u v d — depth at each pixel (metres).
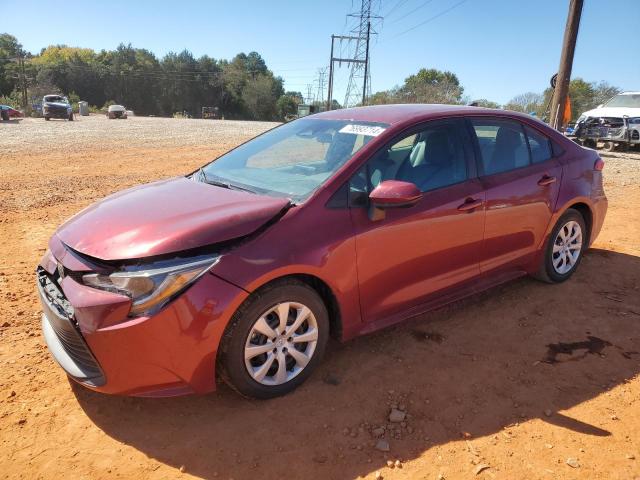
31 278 4.87
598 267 5.35
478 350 3.68
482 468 2.57
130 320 2.58
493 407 3.05
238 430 2.81
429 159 3.71
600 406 3.07
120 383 2.66
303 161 3.65
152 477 2.50
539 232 4.40
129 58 107.00
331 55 58.94
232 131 27.33
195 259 2.68
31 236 6.26
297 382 3.14
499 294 4.64
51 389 3.14
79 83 99.88
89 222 3.10
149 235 2.75
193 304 2.63
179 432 2.80
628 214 7.72
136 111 106.94
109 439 2.75
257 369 2.94
